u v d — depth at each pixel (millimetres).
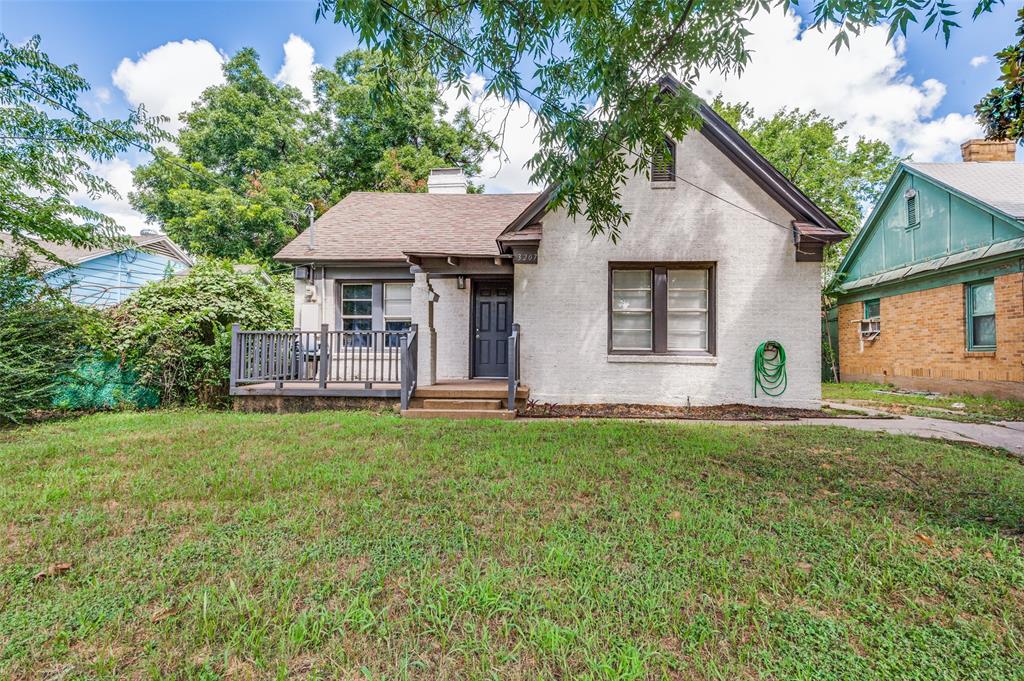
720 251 8266
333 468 4125
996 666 1715
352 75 25531
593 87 4465
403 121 23312
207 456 4633
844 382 15320
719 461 4395
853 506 3242
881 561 2457
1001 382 9742
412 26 3809
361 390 7949
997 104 6355
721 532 2766
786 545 2631
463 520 2986
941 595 2178
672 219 8352
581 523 2936
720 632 1898
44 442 5418
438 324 9812
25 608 2072
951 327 11031
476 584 2201
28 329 7363
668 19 3939
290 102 26344
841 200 19766
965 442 5375
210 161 23953
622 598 2109
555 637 1804
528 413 7621
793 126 19406
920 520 2990
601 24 3979
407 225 11258
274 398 8070
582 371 8414
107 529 2869
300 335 8344
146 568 2412
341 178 24766
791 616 1993
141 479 3861
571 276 8453
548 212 8461
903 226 13078
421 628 1912
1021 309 9344
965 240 10953
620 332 8641
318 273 10094
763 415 7395
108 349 8312
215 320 9188
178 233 21594
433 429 6004
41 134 7215
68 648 1821
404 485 3672
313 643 1828
